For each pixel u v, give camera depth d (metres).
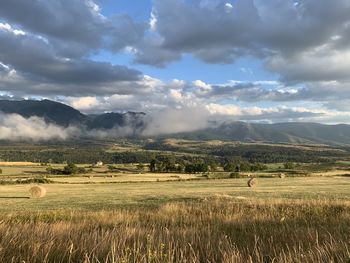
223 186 66.38
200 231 10.13
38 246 6.31
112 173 133.50
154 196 42.94
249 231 10.59
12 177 112.50
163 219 14.81
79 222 13.55
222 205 20.61
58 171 140.00
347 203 19.34
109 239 7.40
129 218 14.98
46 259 5.84
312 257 5.67
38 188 51.19
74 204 36.12
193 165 139.75
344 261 5.54
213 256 6.25
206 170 138.62
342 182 72.69
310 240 7.84
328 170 133.25
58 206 34.47
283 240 8.16
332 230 9.73
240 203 21.62
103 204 34.44
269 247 7.31
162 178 102.25
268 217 14.23
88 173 136.25
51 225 10.41
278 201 21.55
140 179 98.88
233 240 8.62
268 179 86.06
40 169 160.75
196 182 83.38
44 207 33.94
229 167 143.88
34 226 10.02
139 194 49.25
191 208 19.53
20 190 64.31
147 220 15.26
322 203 19.50
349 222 12.41
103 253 6.36
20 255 5.85
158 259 5.86
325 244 6.60
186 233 9.21
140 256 5.99
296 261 5.75
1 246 6.32
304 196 39.22
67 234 8.39
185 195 43.06
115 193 53.25
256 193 45.38
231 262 5.76
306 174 107.06
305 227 11.18
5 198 49.81
